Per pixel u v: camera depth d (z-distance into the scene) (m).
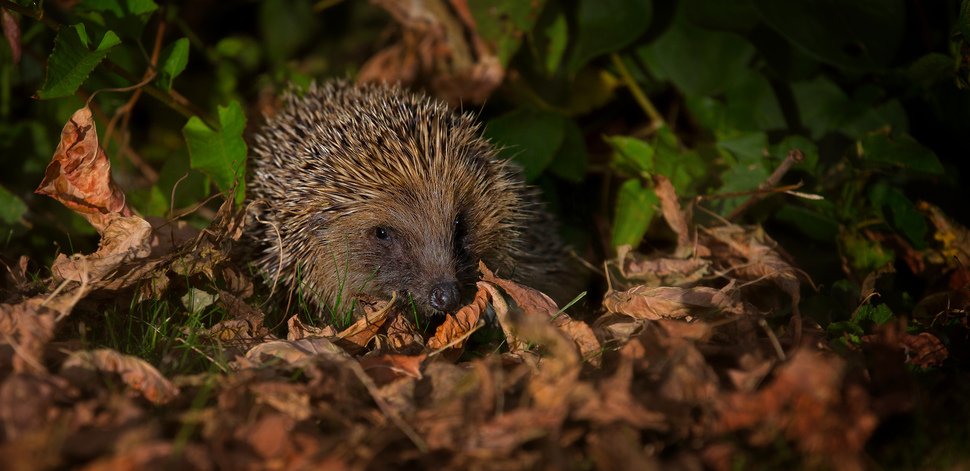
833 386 2.88
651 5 5.73
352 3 7.35
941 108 5.29
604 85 6.25
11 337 3.11
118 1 4.89
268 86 6.55
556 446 2.69
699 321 3.72
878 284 4.68
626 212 5.38
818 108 5.67
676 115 6.36
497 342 4.35
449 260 4.61
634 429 2.82
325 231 4.67
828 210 5.29
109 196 4.17
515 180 5.12
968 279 4.66
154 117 6.58
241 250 4.80
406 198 4.62
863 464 2.85
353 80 6.52
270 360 3.33
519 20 5.64
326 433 2.95
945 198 5.25
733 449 2.79
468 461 2.71
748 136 5.41
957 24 4.70
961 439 3.04
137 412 2.75
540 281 5.27
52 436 2.52
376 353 3.67
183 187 5.16
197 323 3.82
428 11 6.09
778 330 4.07
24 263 4.01
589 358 3.45
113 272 3.82
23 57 6.16
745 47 5.73
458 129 4.88
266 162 5.00
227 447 2.69
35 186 5.83
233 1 7.41
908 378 3.21
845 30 5.27
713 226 5.19
